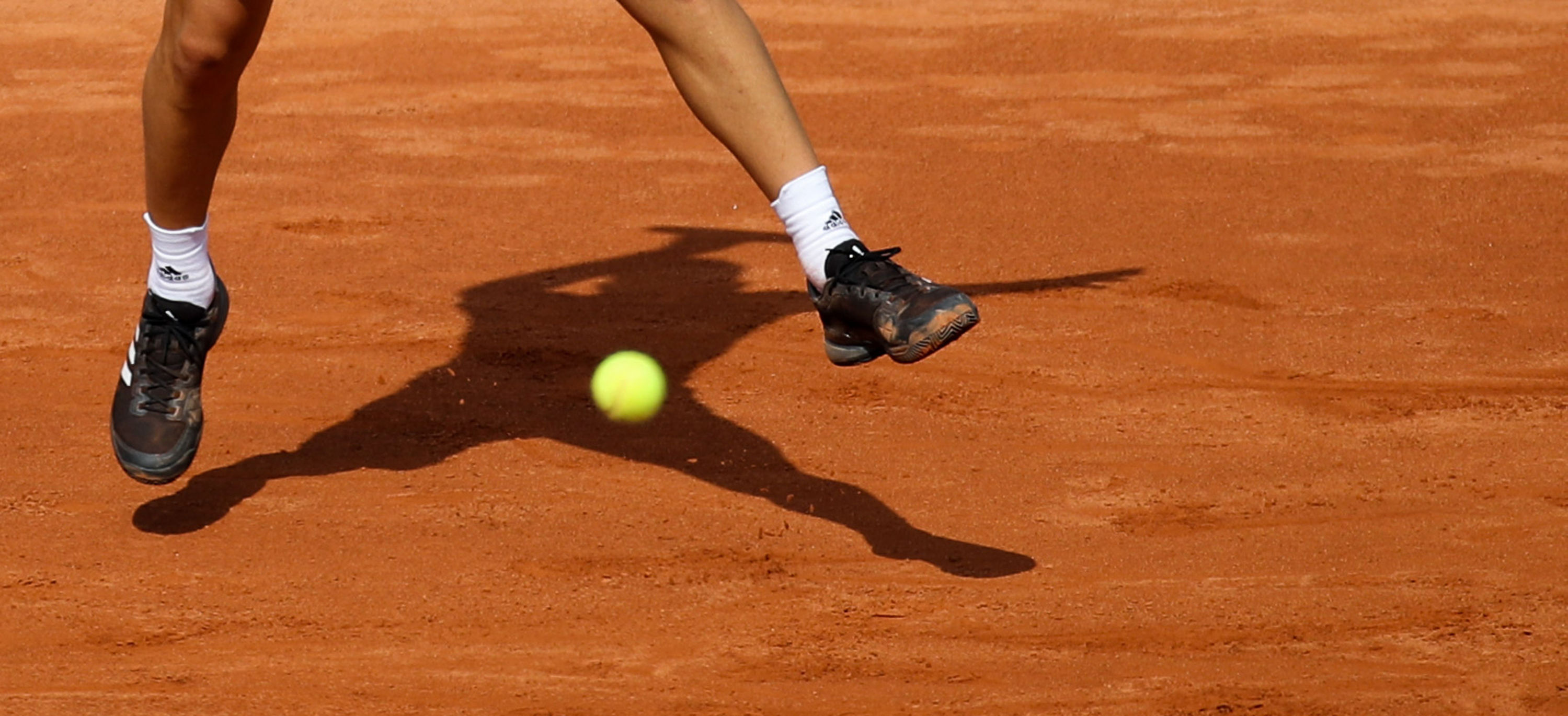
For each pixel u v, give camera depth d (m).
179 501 14.59
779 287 22.27
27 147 31.44
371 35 42.03
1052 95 36.28
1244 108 34.88
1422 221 26.08
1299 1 45.19
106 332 20.08
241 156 30.75
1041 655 11.98
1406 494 15.14
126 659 11.80
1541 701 11.26
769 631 12.32
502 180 29.12
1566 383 18.39
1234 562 13.66
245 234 25.03
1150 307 21.38
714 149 31.67
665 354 19.20
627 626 12.38
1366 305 21.48
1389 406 17.62
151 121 12.94
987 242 24.91
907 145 31.91
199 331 14.14
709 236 25.20
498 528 14.12
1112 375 18.59
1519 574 13.35
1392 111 34.34
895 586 13.11
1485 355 19.41
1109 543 14.04
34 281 22.42
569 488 15.03
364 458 15.71
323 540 13.83
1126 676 11.66
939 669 11.76
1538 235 25.11
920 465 15.79
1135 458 16.08
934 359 19.06
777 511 14.59
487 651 11.98
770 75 11.55
